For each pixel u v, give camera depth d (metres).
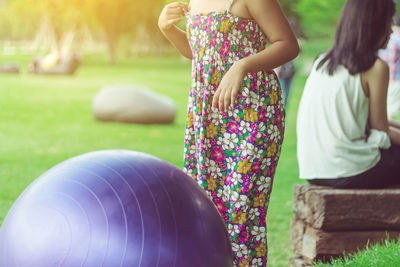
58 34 48.12
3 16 79.88
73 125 12.26
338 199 4.02
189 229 2.39
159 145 10.17
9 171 7.56
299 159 4.44
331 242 4.07
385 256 3.63
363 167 4.13
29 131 11.23
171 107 13.34
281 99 3.13
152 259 2.30
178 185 2.50
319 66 4.35
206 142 3.10
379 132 4.20
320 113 4.25
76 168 2.51
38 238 2.34
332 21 19.08
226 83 2.89
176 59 57.34
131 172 2.47
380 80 4.13
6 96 17.00
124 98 12.95
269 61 2.94
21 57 48.16
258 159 3.04
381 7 4.09
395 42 7.96
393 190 4.12
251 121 3.02
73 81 23.86
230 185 3.08
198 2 3.17
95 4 42.12
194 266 2.36
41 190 2.46
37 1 49.12
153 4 45.53
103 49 77.69
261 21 2.99
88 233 2.31
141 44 75.19
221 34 3.01
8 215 2.51
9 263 2.37
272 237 5.34
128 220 2.33
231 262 2.55
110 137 10.85
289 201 6.62
